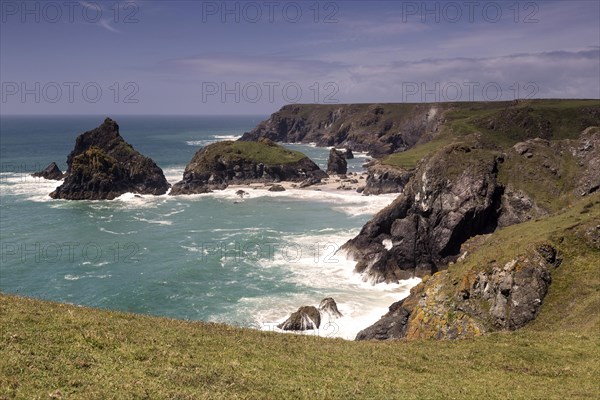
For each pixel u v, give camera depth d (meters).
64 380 18.39
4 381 17.27
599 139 88.94
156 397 18.31
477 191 82.62
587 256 47.97
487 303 47.28
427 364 29.34
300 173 176.38
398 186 148.50
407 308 54.75
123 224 110.19
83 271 77.56
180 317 61.00
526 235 54.22
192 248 90.62
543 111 181.75
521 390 25.06
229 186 165.38
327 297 66.88
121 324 27.59
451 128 183.50
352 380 24.33
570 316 41.47
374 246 83.69
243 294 68.62
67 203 134.00
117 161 150.75
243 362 24.69
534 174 88.81
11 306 27.14
